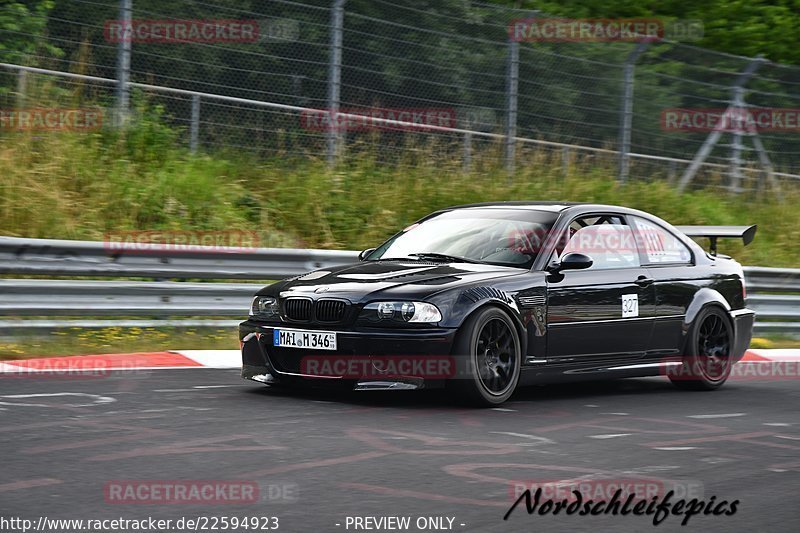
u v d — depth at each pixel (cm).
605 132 2472
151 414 955
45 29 2008
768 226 2681
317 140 2175
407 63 2223
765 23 3706
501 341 1080
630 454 852
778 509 681
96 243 1469
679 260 1300
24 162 1875
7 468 721
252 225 1970
